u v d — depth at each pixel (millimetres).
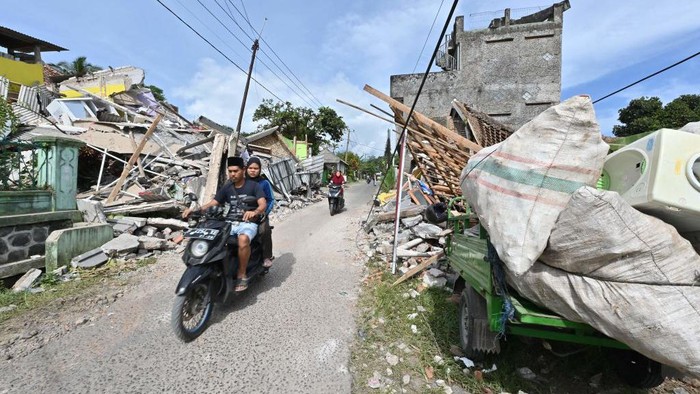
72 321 3799
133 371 2969
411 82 21578
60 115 15594
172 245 6805
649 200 2037
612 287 2014
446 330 3773
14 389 2709
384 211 10086
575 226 2035
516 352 3336
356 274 5734
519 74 20719
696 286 1915
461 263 3936
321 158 24625
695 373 1854
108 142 12555
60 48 22672
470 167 2824
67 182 5941
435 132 5316
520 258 2170
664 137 2043
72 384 2785
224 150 12227
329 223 10547
